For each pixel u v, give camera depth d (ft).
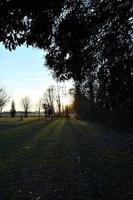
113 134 104.27
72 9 25.81
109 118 142.00
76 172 41.78
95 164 47.52
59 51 28.96
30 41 23.41
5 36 22.09
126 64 31.73
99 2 27.17
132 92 34.58
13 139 88.17
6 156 55.77
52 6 22.26
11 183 36.58
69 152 61.05
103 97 37.65
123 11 28.02
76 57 29.76
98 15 27.35
